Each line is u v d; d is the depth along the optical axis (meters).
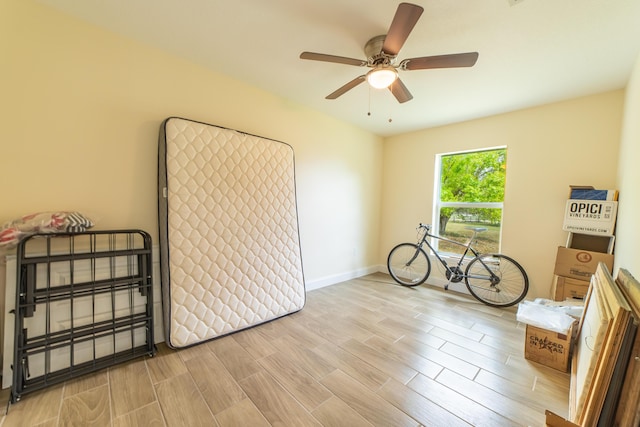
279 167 2.64
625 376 1.04
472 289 3.18
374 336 2.21
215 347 2.00
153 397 1.47
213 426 1.29
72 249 1.62
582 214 2.37
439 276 3.62
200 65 2.24
